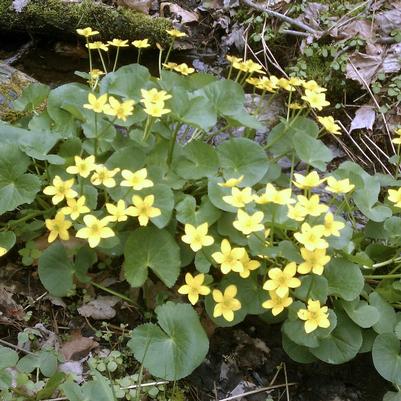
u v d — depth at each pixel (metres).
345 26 1.36
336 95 1.30
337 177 0.98
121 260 1.00
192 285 0.86
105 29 1.38
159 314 0.88
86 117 1.01
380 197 1.16
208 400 0.90
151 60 1.43
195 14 1.51
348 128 1.27
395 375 0.87
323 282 0.88
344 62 1.30
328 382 0.94
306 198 0.90
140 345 0.87
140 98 1.02
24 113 1.09
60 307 0.95
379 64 1.29
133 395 0.87
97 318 0.95
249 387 0.92
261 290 0.91
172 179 0.97
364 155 1.23
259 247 0.89
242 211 0.87
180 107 0.97
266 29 1.41
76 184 0.96
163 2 1.52
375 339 0.89
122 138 1.02
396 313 0.93
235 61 1.12
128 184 0.88
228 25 1.48
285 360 0.95
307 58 1.34
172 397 0.88
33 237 0.98
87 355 0.91
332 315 0.87
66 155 1.00
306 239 0.84
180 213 0.93
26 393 0.84
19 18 1.36
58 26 1.37
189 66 1.43
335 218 0.93
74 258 0.97
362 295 0.93
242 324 0.97
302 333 0.87
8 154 0.93
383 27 1.35
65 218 0.95
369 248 0.98
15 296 0.95
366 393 0.93
